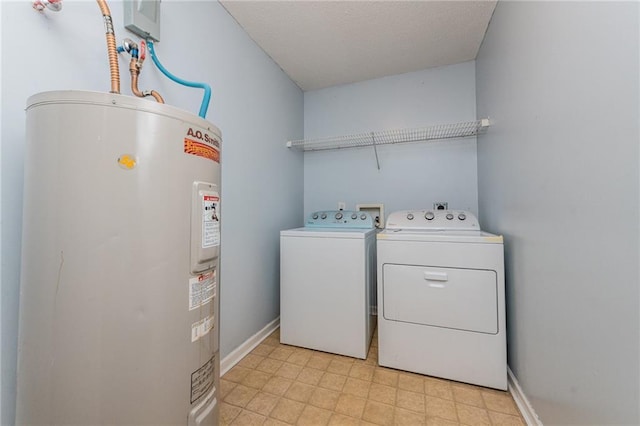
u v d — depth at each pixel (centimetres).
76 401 63
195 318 79
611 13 67
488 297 142
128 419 66
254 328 190
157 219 70
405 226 192
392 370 158
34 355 64
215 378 89
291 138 251
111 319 65
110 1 101
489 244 142
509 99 140
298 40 194
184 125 76
